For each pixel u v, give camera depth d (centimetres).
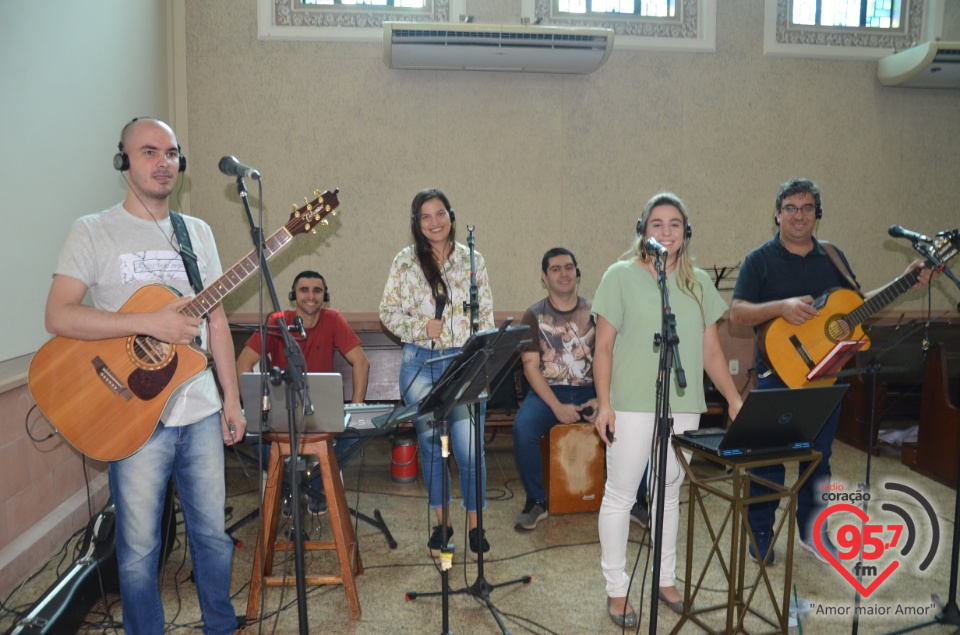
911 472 420
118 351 205
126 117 403
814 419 221
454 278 299
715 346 255
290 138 514
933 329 480
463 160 528
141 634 214
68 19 329
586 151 537
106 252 206
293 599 274
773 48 543
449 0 517
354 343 389
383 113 520
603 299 246
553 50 481
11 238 278
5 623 252
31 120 294
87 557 254
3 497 278
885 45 554
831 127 555
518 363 443
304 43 511
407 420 221
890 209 565
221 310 233
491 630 252
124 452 204
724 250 555
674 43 534
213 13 502
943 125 563
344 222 522
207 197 511
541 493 360
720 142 547
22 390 291
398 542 330
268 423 246
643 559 311
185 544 324
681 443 235
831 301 295
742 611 230
